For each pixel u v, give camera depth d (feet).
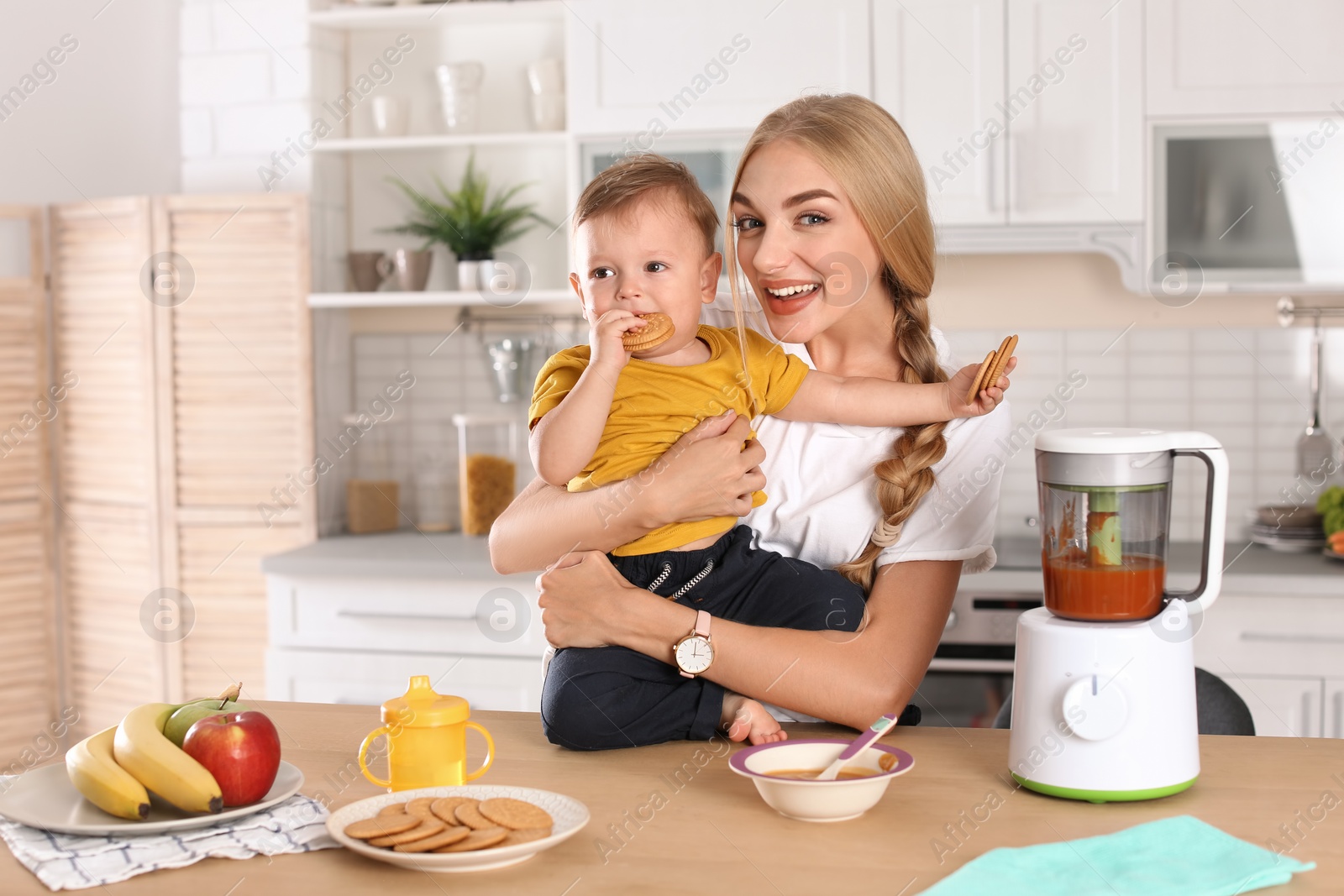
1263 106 8.83
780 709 4.50
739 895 2.66
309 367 10.03
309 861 2.92
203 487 10.18
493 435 10.82
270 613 9.34
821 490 4.63
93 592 10.59
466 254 10.30
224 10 10.39
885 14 9.08
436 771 3.36
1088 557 3.34
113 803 3.05
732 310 4.96
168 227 10.07
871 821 3.13
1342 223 8.83
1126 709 3.23
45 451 10.62
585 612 3.93
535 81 9.98
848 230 4.21
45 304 10.58
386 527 10.57
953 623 8.36
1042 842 2.97
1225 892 2.62
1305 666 8.21
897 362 4.70
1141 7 8.88
